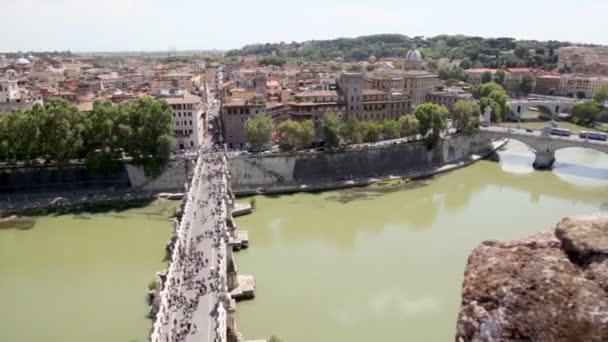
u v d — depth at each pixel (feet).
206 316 197.36
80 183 471.62
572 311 41.01
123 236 365.61
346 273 297.53
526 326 42.52
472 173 572.10
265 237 362.94
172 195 456.04
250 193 474.49
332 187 495.82
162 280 265.95
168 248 329.31
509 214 416.26
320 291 273.95
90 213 416.26
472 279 48.60
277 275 295.28
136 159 476.54
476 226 384.68
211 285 223.71
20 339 228.63
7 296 273.54
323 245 346.13
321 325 238.89
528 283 44.52
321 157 521.65
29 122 449.06
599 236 44.57
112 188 472.85
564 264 44.37
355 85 620.90
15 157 458.09
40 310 257.14
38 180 465.47
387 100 654.12
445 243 347.56
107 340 227.40
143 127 472.03
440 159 602.03
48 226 387.34
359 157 539.70
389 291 274.16
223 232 273.13
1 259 325.62
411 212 422.82
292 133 514.27
